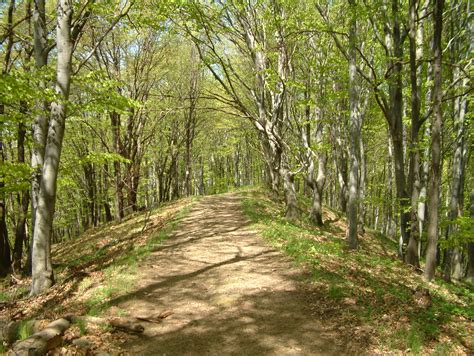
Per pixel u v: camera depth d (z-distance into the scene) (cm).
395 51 1105
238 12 1447
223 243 1152
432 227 967
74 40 995
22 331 564
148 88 2181
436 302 742
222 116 2686
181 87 2577
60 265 1215
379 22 1292
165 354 513
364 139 2161
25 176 980
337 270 870
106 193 2559
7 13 1388
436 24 905
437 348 512
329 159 3050
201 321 616
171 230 1354
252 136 2714
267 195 2408
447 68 1392
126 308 672
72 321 584
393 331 555
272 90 1511
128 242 1307
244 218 1552
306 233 1348
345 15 1180
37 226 929
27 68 1322
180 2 1083
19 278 1209
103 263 1045
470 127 1388
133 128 2259
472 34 1218
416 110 1062
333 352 513
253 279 810
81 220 3412
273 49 1614
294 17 1342
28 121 967
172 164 2938
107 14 1117
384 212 2692
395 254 1677
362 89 1633
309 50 1587
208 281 811
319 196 1780
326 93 1522
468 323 641
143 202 4038
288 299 695
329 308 645
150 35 2030
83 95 1202
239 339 554
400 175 1180
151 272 876
